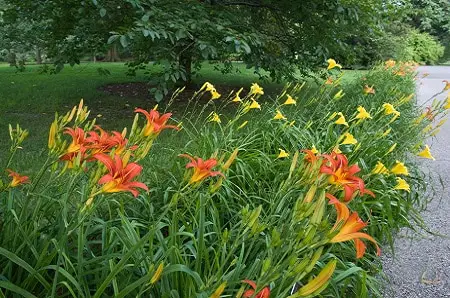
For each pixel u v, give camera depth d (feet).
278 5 26.40
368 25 27.37
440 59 90.12
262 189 10.93
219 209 9.91
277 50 27.32
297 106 16.89
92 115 24.45
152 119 6.81
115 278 6.36
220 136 13.67
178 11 20.98
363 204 10.82
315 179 6.47
